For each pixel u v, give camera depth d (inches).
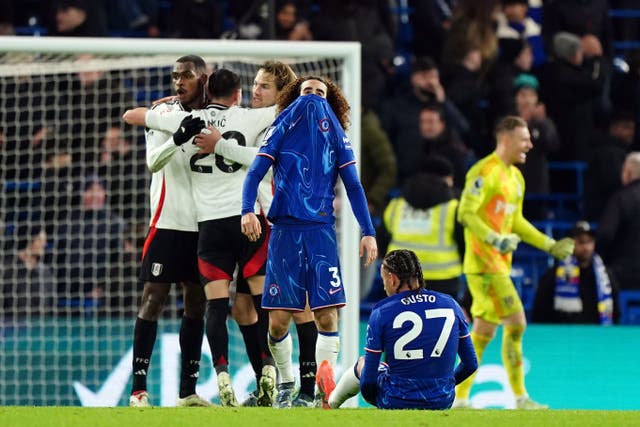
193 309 1101.7
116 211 1670.8
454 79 1947.6
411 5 2224.4
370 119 1764.3
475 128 1951.3
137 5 2064.5
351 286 1376.7
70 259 1620.3
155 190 1075.9
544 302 1668.3
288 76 1081.4
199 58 1071.0
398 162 1847.9
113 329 1497.3
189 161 1055.6
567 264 1660.9
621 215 1809.8
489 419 834.2
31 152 1605.6
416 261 989.2
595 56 2068.2
